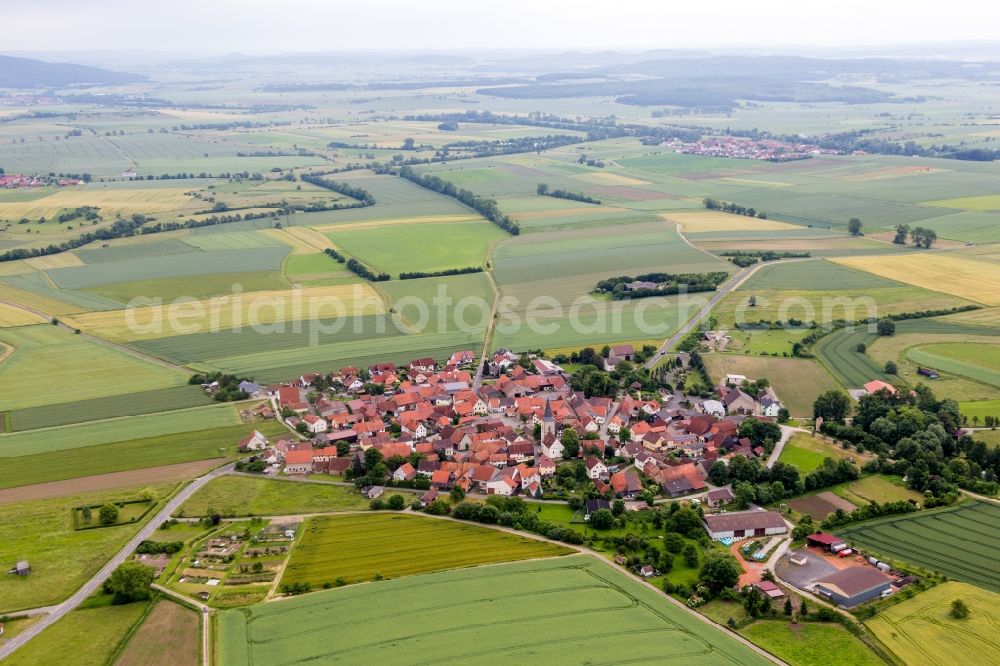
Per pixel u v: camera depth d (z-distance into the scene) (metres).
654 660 139.62
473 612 152.88
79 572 170.62
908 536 183.62
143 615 154.62
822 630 150.25
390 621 150.12
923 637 147.38
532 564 171.75
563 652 141.00
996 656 142.25
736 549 180.62
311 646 143.25
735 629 150.38
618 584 163.88
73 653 143.88
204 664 139.75
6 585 165.88
